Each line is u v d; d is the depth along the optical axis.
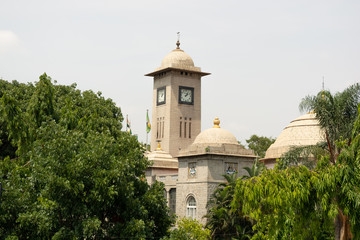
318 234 39.38
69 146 41.47
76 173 39.66
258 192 38.06
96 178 40.06
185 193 69.44
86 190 40.84
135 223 41.72
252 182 39.44
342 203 36.28
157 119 124.50
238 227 56.34
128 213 43.25
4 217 38.75
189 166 69.81
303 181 37.22
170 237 45.44
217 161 66.94
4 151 64.12
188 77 123.31
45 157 41.25
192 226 58.03
